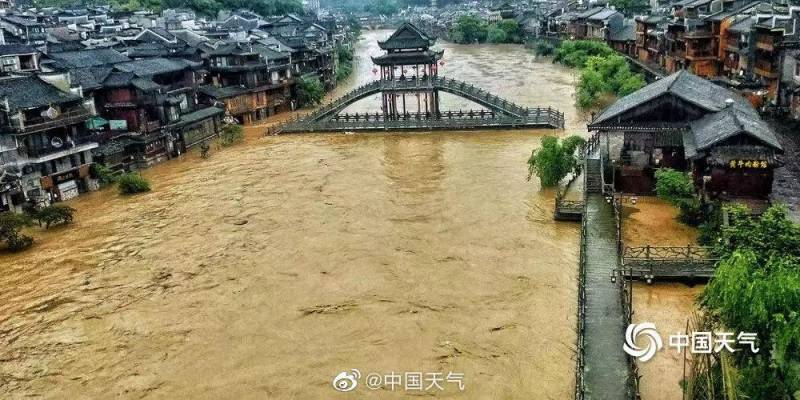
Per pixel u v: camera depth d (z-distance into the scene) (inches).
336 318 1274.6
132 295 1439.5
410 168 2380.7
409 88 3132.4
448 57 6058.1
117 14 5541.3
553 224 1683.1
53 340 1269.7
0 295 1488.7
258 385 1076.5
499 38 7190.0
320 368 1112.2
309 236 1721.2
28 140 2094.0
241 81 3590.1
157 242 1758.1
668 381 962.1
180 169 2600.9
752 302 746.2
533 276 1393.9
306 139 3053.6
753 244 932.0
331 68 4857.3
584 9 6156.5
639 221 1542.8
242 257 1609.3
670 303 1185.4
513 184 2068.2
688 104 1658.5
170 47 3673.7
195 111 3127.5
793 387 706.2
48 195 2140.7
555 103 3481.8
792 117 2155.5
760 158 1392.7
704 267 1235.2
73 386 1112.8
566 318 1213.7
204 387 1081.4
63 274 1583.4
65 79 2309.3
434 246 1598.2
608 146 1801.2
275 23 6338.6
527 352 1113.4
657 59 3841.0
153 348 1212.5
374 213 1877.5
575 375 1009.5
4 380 1144.2
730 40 2881.4
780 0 3073.3
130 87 2615.7
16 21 4252.0
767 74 2465.6
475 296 1322.6
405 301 1323.8
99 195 2292.1
